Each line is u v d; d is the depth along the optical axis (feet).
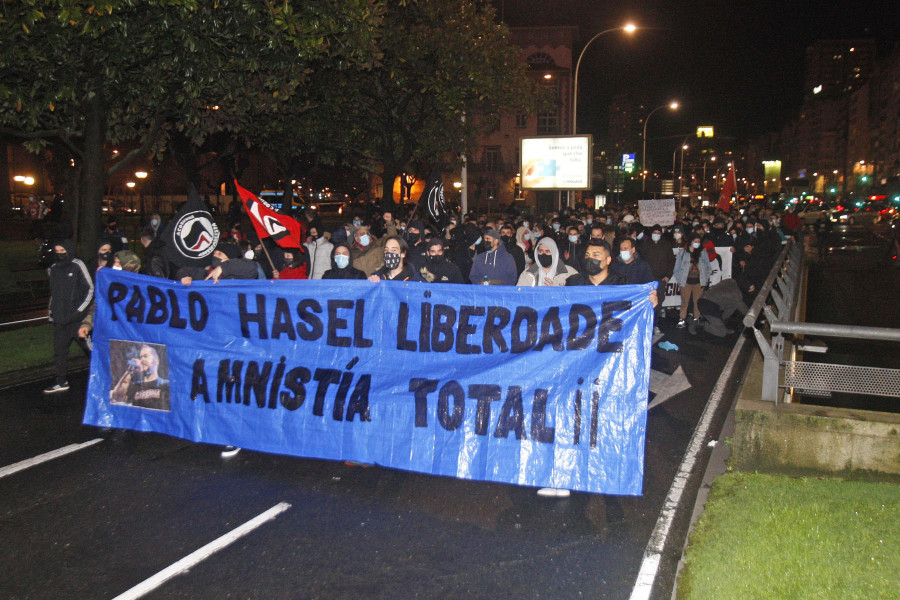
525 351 17.33
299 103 54.44
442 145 64.64
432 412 17.84
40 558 14.42
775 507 15.19
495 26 61.82
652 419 23.54
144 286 21.31
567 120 200.95
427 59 58.34
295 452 19.01
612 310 16.79
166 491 17.74
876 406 34.65
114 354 21.67
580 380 16.84
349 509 16.67
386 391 18.35
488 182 199.72
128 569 13.96
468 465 17.34
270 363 19.65
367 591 13.10
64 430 22.48
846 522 14.42
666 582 13.25
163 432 20.85
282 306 19.62
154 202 113.39
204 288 20.51
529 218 76.07
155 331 21.08
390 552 14.57
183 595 13.03
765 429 18.48
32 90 31.48
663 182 216.95
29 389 27.37
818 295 66.69
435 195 49.52
